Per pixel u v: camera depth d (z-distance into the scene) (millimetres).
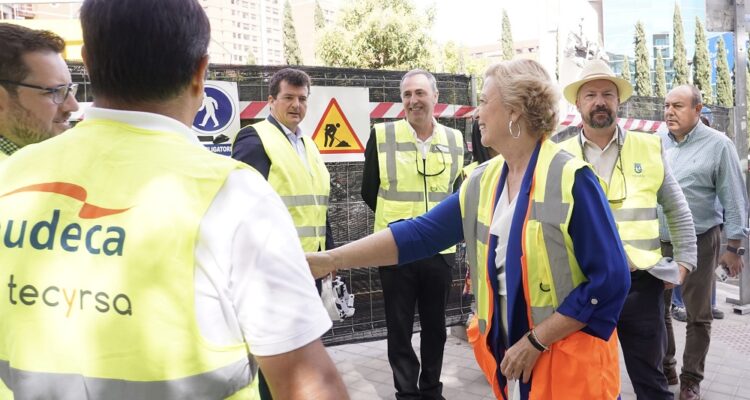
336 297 4391
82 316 990
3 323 1048
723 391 4141
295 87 3488
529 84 1976
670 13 47188
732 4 6473
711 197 4207
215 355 991
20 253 1039
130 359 973
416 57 24375
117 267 978
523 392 1994
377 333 4672
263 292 1001
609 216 1909
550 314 1938
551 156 1968
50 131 2184
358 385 4328
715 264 4102
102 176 1039
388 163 3889
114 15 1056
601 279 1847
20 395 1029
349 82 4531
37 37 2145
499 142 2074
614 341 1998
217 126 4156
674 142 4516
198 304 979
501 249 2047
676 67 47000
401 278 3684
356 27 25031
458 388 4195
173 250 968
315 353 1028
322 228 3631
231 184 1027
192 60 1115
